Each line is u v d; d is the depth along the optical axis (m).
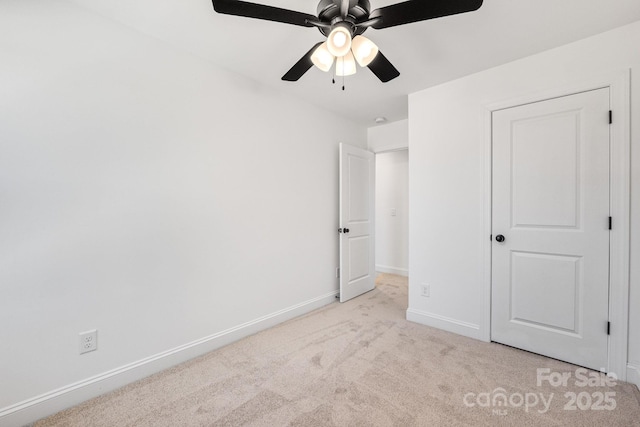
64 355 1.54
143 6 1.57
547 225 2.04
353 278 3.46
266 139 2.56
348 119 3.50
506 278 2.21
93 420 1.46
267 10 1.26
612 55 1.78
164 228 1.92
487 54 2.05
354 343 2.28
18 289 1.42
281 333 2.46
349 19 1.32
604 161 1.82
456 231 2.45
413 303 2.72
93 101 1.62
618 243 1.78
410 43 1.91
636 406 1.53
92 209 1.62
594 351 1.87
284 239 2.74
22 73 1.42
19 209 1.41
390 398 1.61
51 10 1.50
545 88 2.02
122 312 1.74
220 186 2.22
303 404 1.57
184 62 2.01
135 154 1.78
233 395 1.65
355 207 3.49
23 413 1.43
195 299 2.08
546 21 1.69
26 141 1.43
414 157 2.69
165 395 1.65
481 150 2.30
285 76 1.77
